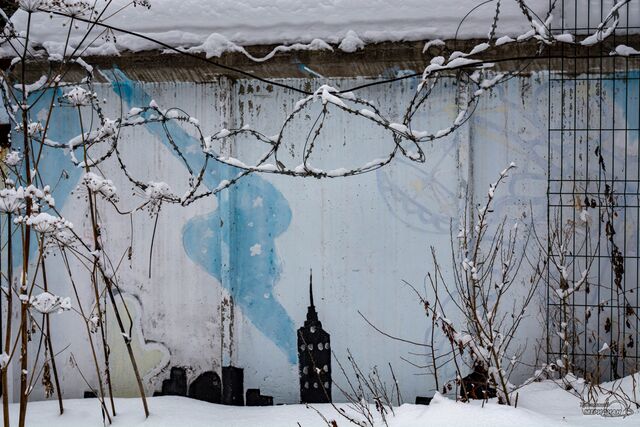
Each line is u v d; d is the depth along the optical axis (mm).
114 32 5969
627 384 5539
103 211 6246
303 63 5840
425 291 5941
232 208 6090
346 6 5781
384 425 4863
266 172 6039
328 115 6051
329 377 6027
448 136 5914
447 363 5867
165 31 5945
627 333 5805
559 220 5867
